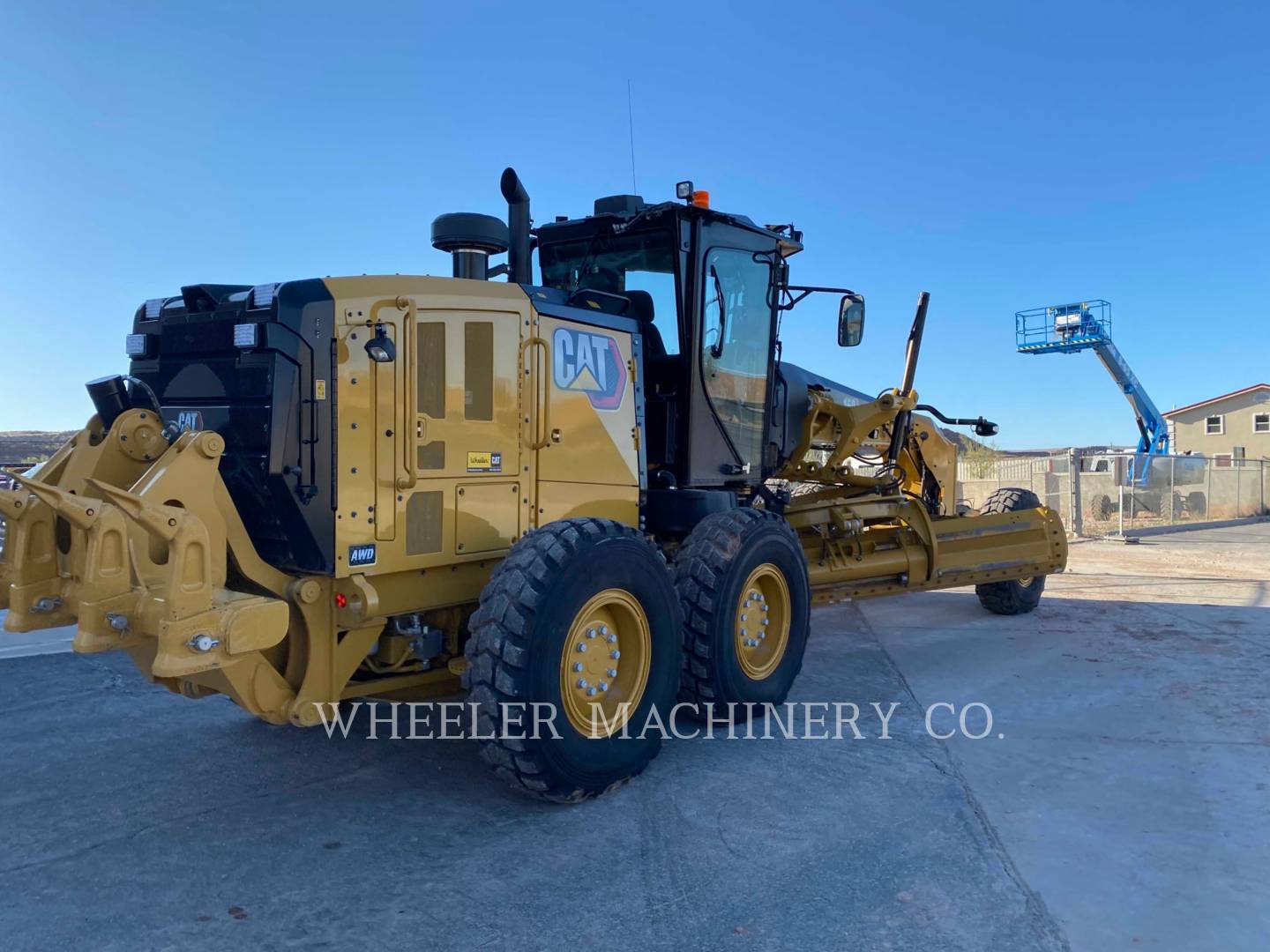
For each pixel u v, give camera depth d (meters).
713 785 4.25
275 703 3.68
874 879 3.35
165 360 4.15
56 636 7.42
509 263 5.18
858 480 7.63
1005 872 3.39
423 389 3.94
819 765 4.52
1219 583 10.54
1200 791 4.15
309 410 3.65
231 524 3.60
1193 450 41.59
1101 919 3.06
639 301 5.66
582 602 3.90
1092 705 5.50
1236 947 2.89
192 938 2.99
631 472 5.00
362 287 3.79
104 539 3.27
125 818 3.94
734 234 5.80
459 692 4.59
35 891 3.31
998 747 4.78
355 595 3.69
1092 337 25.20
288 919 3.10
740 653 5.07
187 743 4.90
